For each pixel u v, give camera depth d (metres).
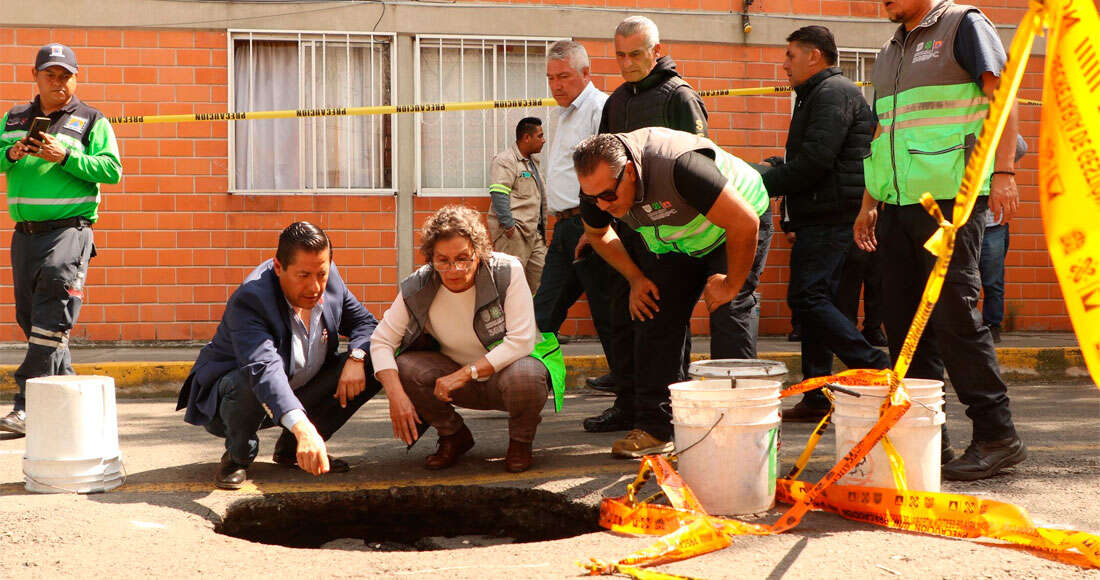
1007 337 8.93
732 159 4.06
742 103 9.06
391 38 8.73
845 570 2.81
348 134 8.80
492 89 8.92
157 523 3.44
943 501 3.17
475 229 4.04
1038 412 5.75
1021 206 9.41
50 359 5.20
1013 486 3.75
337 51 8.74
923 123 3.83
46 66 5.21
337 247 8.75
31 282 5.22
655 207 3.70
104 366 7.05
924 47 3.85
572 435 5.10
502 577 2.84
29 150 5.02
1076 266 2.29
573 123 5.76
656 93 4.68
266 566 2.99
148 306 8.54
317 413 4.29
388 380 4.10
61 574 2.91
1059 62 2.29
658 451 4.39
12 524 3.38
